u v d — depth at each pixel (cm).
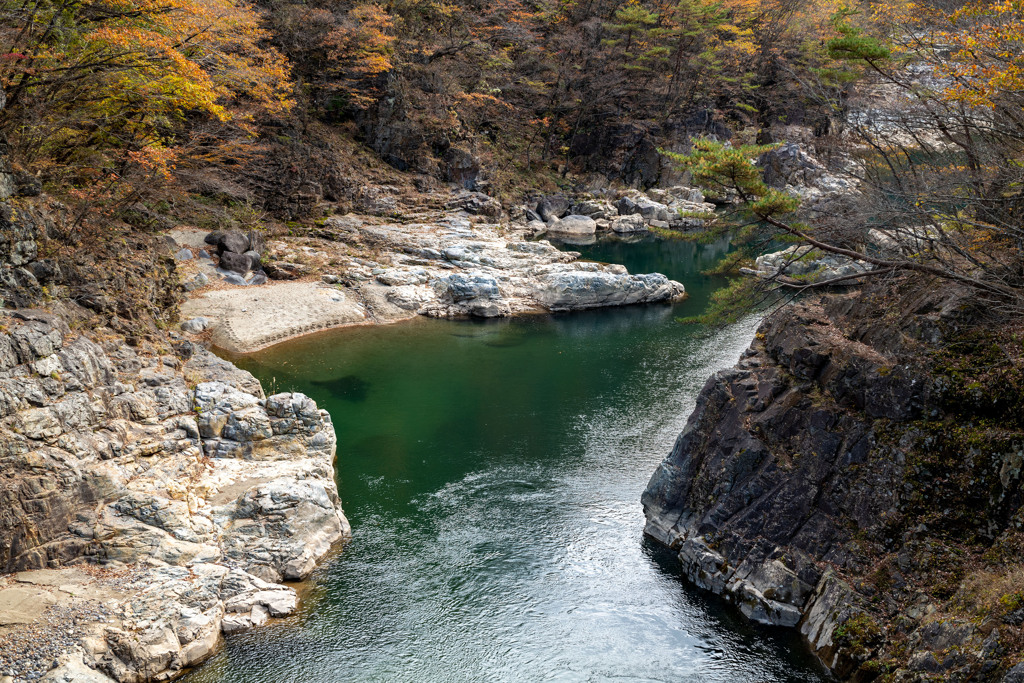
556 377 3447
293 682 1591
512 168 7338
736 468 1988
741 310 2000
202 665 1617
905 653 1493
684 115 8450
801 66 6281
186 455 2138
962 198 1698
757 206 1728
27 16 2197
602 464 2617
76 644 1510
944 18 1952
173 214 3988
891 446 1739
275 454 2286
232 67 3594
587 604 1894
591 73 7856
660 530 2159
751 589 1850
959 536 1591
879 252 1945
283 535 1962
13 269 2019
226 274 4069
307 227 5009
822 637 1680
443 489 2416
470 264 4803
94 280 2433
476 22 7125
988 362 1659
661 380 3447
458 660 1688
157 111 3069
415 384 3288
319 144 5619
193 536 1862
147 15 2592
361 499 2338
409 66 6425
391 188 5819
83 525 1786
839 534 1786
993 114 1838
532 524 2233
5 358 1811
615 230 7106
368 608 1838
